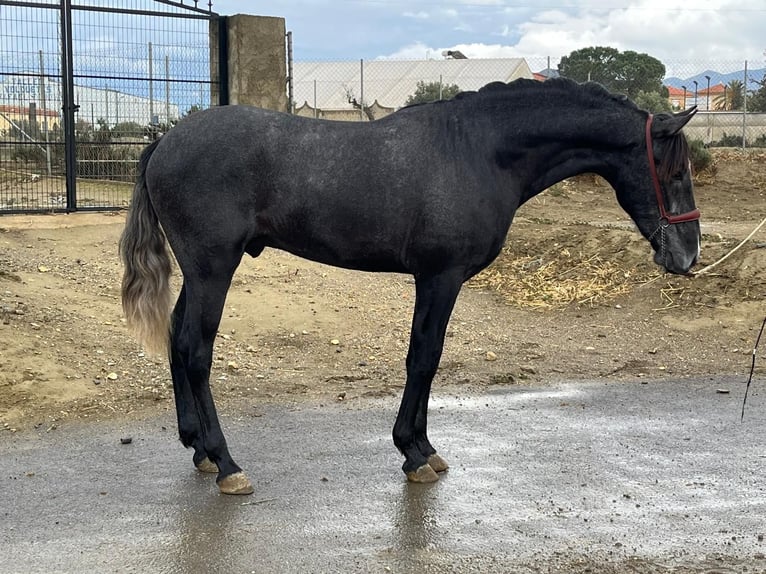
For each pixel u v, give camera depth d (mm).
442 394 7031
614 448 5746
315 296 9523
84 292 8719
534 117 5031
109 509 4648
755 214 15227
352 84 34406
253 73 12742
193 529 4398
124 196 13133
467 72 33938
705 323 9000
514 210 5180
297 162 4828
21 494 4836
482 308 9828
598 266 10711
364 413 6484
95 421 6148
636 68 33000
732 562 4117
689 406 6715
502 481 5137
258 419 6305
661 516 4645
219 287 4859
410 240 4910
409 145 4902
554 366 7914
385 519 4559
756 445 5820
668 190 5051
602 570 4016
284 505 4734
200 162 4750
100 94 13312
